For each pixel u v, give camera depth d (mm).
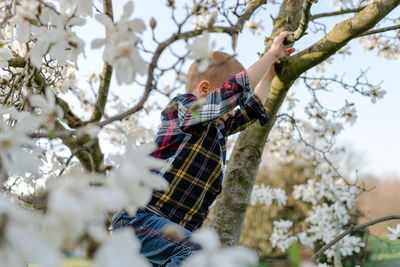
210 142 1959
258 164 2811
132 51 1045
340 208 5055
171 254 1653
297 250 645
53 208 620
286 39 2070
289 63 2428
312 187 5418
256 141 2762
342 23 2254
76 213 624
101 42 1088
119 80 1055
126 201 748
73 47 1172
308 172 6309
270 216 7621
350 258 5875
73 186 686
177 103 1906
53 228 622
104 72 1482
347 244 4852
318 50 2322
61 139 1108
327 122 4297
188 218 1871
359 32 2203
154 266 1775
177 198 1844
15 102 1923
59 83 2314
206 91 2002
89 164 1449
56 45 1148
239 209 2775
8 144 825
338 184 5234
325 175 5312
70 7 1403
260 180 7953
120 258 628
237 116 2219
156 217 1768
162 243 1680
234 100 1795
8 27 2002
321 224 5094
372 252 5758
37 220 624
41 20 1329
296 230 6938
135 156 796
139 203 781
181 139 1897
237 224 2787
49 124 971
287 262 685
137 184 766
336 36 2264
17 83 1937
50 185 688
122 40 1063
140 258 647
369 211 4957
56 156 1636
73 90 2482
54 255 587
